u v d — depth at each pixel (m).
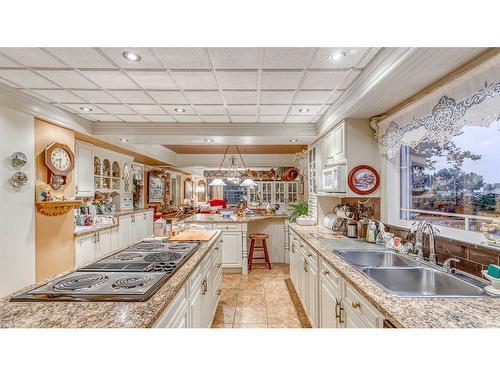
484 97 1.43
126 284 1.35
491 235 1.46
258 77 2.17
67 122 3.12
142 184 6.73
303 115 3.26
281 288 3.77
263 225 5.20
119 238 4.73
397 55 1.61
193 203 10.91
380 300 1.22
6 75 2.14
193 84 2.31
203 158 6.95
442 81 1.81
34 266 2.79
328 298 2.01
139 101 2.76
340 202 3.66
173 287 1.35
